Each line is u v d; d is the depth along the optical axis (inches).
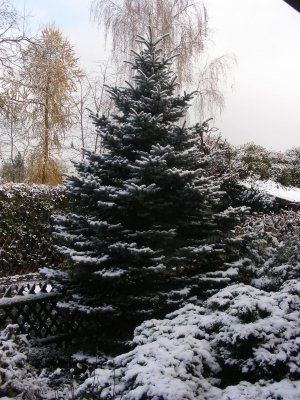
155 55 234.7
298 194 487.2
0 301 189.8
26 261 380.5
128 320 195.5
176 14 504.4
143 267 182.4
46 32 617.9
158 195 202.5
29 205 382.6
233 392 105.8
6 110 467.2
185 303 183.5
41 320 206.7
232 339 119.8
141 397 98.0
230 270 205.5
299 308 136.1
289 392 103.1
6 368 126.4
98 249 196.1
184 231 216.1
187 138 214.4
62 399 132.0
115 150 219.1
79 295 193.6
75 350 197.9
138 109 217.8
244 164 503.2
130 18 498.0
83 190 201.0
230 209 218.2
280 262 206.8
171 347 117.7
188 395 96.2
